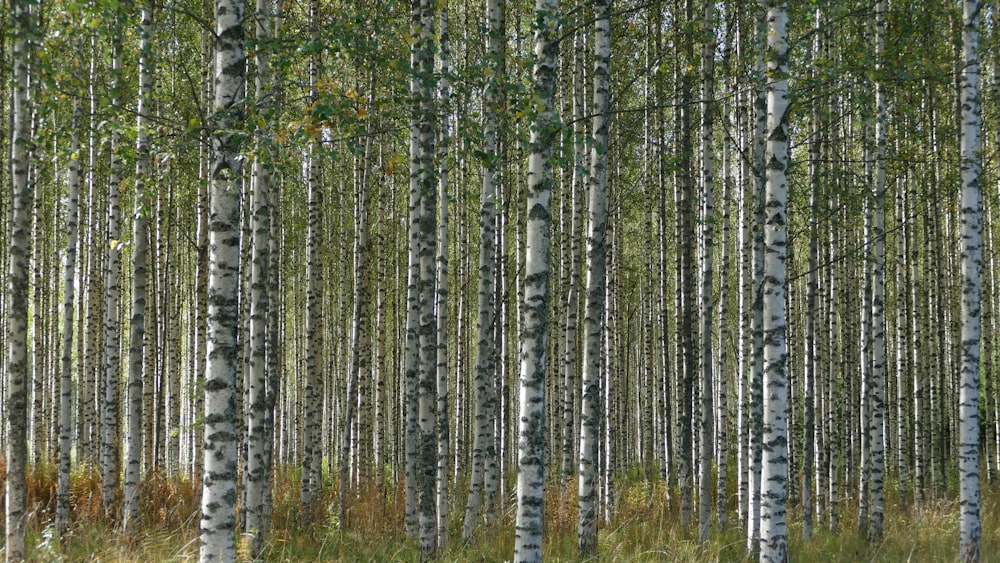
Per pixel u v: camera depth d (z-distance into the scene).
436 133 11.43
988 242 19.44
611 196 16.39
